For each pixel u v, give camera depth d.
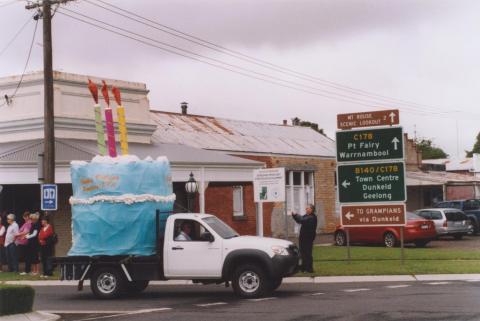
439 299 14.04
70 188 26.23
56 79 26.70
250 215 35.06
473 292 15.06
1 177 23.73
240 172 27.78
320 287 17.30
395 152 21.81
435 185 46.84
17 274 22.06
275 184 21.16
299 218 20.03
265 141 38.88
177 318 12.80
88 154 24.69
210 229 15.99
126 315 13.55
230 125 39.44
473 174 59.62
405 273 19.30
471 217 37.91
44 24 21.80
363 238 30.50
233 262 15.70
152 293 17.41
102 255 16.50
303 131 45.09
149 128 29.78
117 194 16.70
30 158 24.11
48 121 21.64
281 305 14.10
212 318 12.63
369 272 19.64
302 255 19.91
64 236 26.09
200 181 26.28
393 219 21.77
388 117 21.98
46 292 18.11
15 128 27.41
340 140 22.58
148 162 17.09
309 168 39.78
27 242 22.14
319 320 11.92
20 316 12.76
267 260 15.41
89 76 27.89
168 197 16.97
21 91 27.42
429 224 29.44
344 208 22.48
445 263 21.39
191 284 19.39
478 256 23.55
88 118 27.45
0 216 25.42
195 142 33.25
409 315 12.08
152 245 16.56
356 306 13.47
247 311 13.41
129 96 29.42
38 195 26.89
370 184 22.11
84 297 16.94
